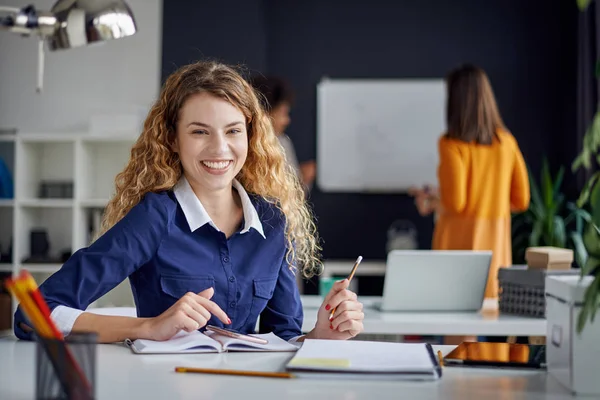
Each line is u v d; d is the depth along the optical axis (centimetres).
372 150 554
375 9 561
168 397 107
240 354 142
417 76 558
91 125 487
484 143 338
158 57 522
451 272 252
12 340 159
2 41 530
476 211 340
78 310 155
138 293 172
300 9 562
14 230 489
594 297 108
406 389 113
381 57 559
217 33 517
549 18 552
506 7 554
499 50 555
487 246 341
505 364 130
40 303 102
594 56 476
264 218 181
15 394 110
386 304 254
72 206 489
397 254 248
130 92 523
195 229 169
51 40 249
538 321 234
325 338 165
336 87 557
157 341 147
